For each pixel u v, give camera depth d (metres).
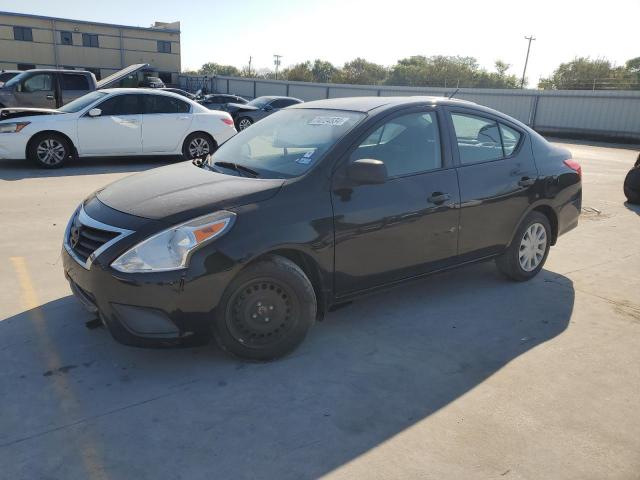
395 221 3.67
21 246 5.39
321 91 38.69
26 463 2.40
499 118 4.52
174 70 61.12
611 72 59.72
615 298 4.57
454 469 2.45
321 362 3.36
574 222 5.13
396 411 2.87
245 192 3.22
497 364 3.41
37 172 9.78
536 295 4.58
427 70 79.44
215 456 2.48
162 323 2.97
